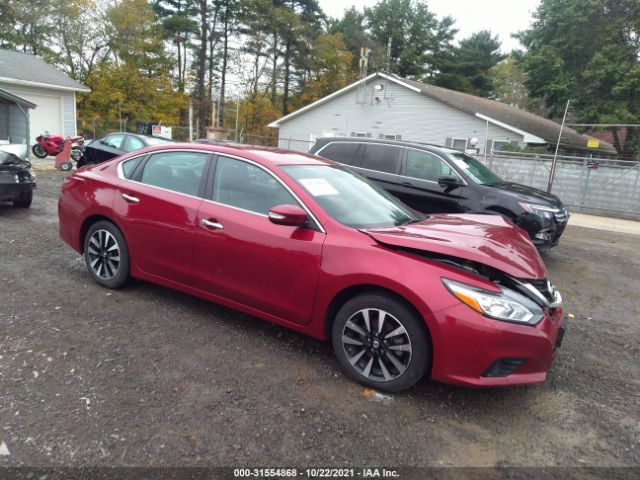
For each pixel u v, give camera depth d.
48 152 16.84
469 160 7.57
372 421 2.78
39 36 32.72
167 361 3.29
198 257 3.78
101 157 11.67
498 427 2.82
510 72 56.22
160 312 4.09
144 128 29.00
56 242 6.10
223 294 3.73
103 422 2.59
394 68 47.91
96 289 4.50
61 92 20.98
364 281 3.01
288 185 3.51
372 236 3.13
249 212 3.58
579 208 15.41
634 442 2.77
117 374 3.08
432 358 2.90
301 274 3.27
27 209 8.20
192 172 3.99
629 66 19.23
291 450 2.49
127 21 34.06
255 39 40.81
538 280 3.00
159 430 2.56
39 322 3.72
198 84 41.62
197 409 2.77
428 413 2.90
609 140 27.31
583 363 3.81
